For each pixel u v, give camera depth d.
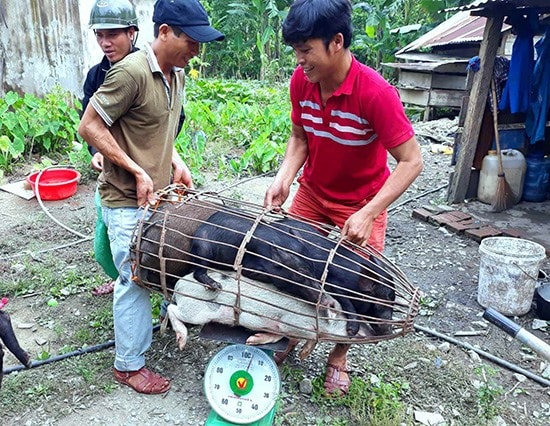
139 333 2.90
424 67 10.55
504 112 6.00
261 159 6.95
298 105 2.83
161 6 2.57
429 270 4.54
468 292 4.20
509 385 3.17
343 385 2.98
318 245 2.55
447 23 10.36
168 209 2.69
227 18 15.19
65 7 7.69
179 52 2.63
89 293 3.94
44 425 2.76
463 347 3.47
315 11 2.30
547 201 6.18
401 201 6.11
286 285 2.45
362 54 15.12
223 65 15.92
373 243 2.92
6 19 7.62
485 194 5.99
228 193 6.09
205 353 3.30
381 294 2.53
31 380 3.03
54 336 3.46
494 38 5.48
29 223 5.13
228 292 2.43
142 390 2.96
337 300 2.50
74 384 3.02
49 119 7.00
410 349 3.42
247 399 2.64
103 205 2.82
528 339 1.98
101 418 2.81
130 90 2.53
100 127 2.55
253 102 10.46
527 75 5.66
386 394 2.95
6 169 6.46
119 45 3.27
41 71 7.90
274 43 15.23
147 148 2.75
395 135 2.52
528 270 3.73
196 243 2.55
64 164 6.84
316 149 2.82
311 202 3.08
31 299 3.87
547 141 6.39
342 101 2.58
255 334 2.58
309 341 2.59
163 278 2.58
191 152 6.61
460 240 5.13
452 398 3.02
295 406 2.90
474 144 5.83
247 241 2.44
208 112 8.28
